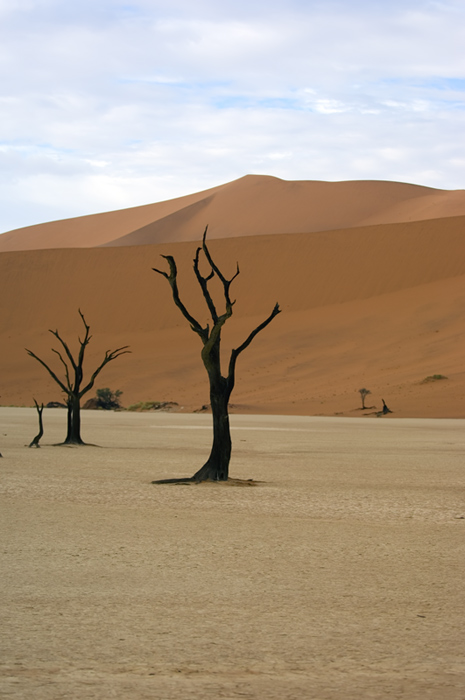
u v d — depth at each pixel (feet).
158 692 18.30
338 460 89.10
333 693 18.39
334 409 274.98
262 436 140.46
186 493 56.03
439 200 586.86
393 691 18.56
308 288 420.36
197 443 117.50
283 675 19.57
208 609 25.39
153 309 427.33
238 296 424.46
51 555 33.42
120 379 354.95
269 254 443.32
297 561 32.96
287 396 306.76
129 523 42.39
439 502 52.85
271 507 49.60
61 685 18.66
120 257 465.06
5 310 444.14
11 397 353.31
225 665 20.24
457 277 404.77
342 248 438.40
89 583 28.63
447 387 282.15
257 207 630.74
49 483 61.00
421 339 347.77
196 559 33.04
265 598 26.86
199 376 350.84
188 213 645.51
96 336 417.69
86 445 109.60
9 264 472.44
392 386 295.07
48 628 23.16
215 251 451.94
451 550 35.83
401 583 29.22
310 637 22.62
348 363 338.34
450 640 22.50
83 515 45.01
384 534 40.06
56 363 386.11
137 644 21.79
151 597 26.81
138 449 103.91
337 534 39.88
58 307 442.09
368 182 650.43
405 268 417.49
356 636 22.76
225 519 44.42
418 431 164.25
